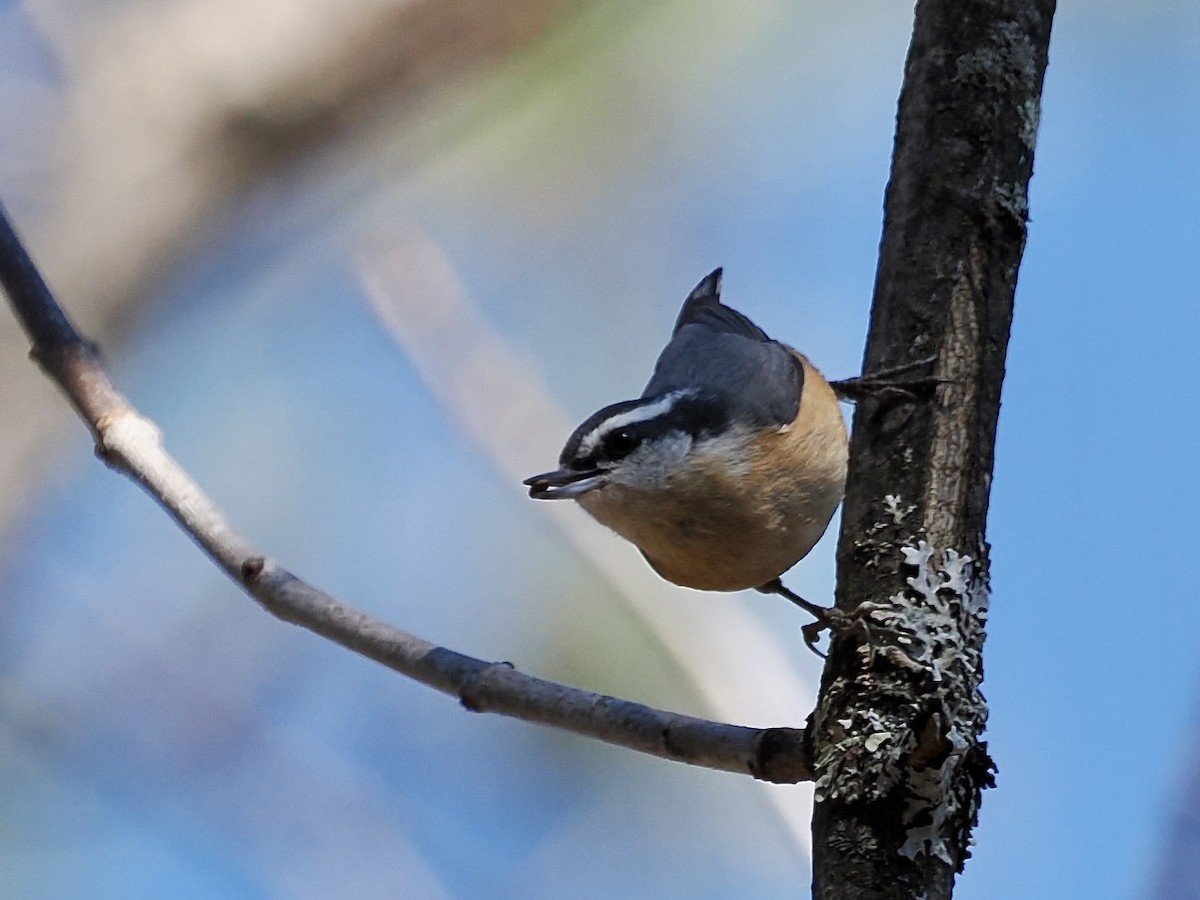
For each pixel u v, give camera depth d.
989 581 6.32
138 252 10.23
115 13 10.68
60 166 10.23
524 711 7.08
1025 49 6.78
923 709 5.86
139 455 7.47
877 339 6.64
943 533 6.25
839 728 5.96
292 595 7.40
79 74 10.43
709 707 10.25
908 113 6.83
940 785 5.77
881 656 5.98
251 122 10.59
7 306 9.62
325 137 10.91
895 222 6.73
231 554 7.40
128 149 10.31
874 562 6.25
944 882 5.76
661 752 6.67
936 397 6.42
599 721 6.89
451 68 11.34
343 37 10.85
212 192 10.50
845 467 9.23
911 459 6.36
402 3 10.96
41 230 10.09
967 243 6.58
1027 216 6.70
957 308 6.52
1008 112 6.71
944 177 6.65
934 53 6.81
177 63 10.55
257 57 10.64
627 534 9.22
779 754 6.35
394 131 11.45
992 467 6.45
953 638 6.03
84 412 7.55
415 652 7.33
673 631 10.75
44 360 7.59
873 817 5.80
